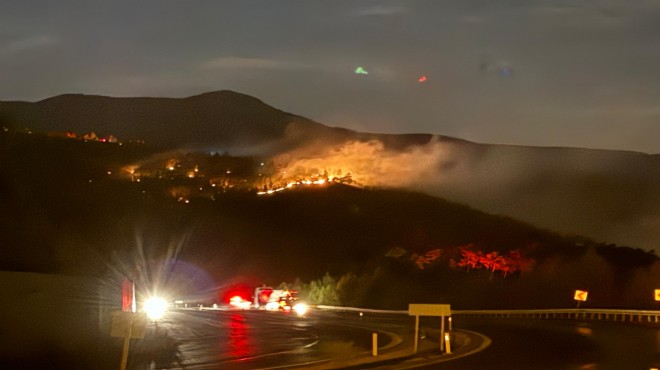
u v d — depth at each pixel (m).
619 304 65.25
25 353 23.81
